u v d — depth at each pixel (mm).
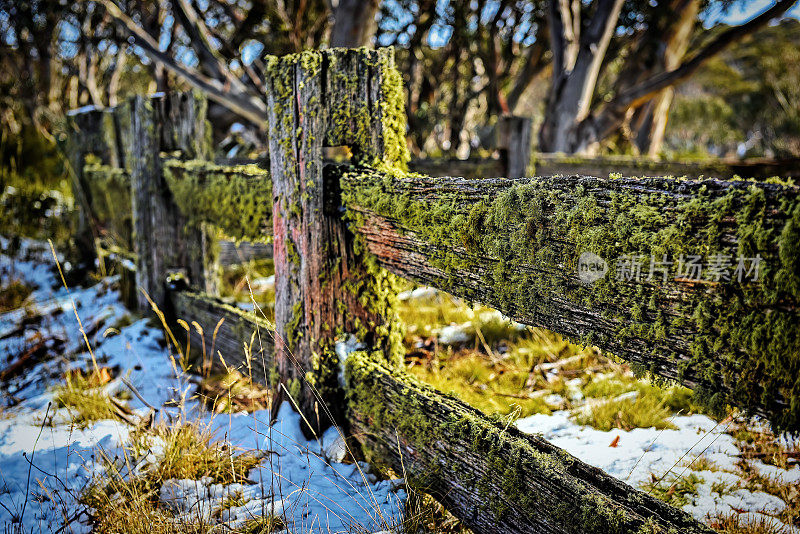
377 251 2271
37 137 10500
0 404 3213
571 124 9656
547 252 1467
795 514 2078
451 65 12305
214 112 9750
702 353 1180
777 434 1101
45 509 2234
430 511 2039
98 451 2594
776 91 26625
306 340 2533
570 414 2910
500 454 1688
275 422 2691
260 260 5648
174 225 4129
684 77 8875
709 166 5898
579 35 10039
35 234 7270
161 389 3285
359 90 2402
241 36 10000
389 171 2256
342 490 2207
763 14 8062
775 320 1048
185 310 3848
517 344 3652
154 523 2061
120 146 5477
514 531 1666
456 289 1866
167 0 12172
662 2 10312
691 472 2361
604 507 1398
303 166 2430
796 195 988
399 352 2623
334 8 9164
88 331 4266
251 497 2232
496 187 1604
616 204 1290
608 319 1363
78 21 14469
